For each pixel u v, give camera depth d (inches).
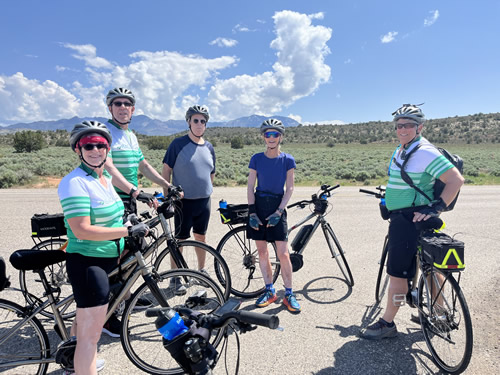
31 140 1571.1
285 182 151.1
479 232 290.2
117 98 142.9
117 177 126.6
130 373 104.3
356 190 601.9
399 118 118.6
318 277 182.4
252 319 50.2
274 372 103.1
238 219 158.9
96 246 90.5
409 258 116.7
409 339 122.9
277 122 144.8
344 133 5733.3
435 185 115.5
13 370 103.7
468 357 95.6
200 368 53.3
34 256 92.8
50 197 440.5
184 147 160.7
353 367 105.7
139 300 134.5
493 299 155.2
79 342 86.4
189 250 210.8
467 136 4443.9
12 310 95.0
